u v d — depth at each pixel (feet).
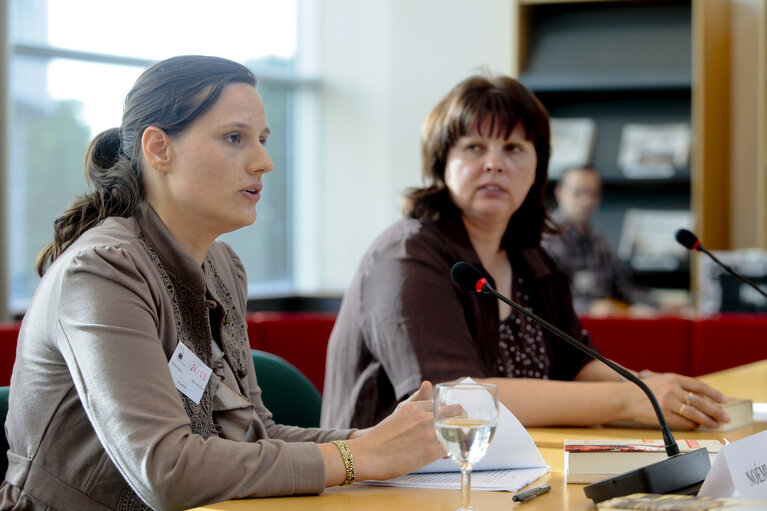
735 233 19.20
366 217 22.06
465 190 7.16
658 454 4.51
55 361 4.65
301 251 22.70
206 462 4.18
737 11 19.10
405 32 20.92
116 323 4.41
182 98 4.91
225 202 4.96
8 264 16.37
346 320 6.94
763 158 17.89
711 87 18.42
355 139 22.09
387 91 21.59
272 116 22.17
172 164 4.95
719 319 11.44
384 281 6.61
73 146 18.03
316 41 22.40
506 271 7.60
